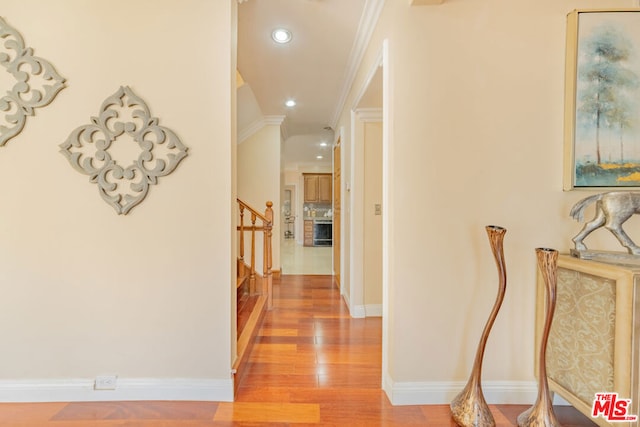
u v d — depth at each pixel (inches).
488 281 67.4
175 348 69.5
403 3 65.5
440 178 66.7
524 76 66.2
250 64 116.6
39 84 66.1
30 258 67.3
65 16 66.1
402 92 66.2
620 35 64.1
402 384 67.8
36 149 66.6
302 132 221.1
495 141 66.6
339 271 170.7
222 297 69.6
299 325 115.2
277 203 192.4
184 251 69.2
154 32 67.6
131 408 66.1
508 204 67.0
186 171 68.7
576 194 66.9
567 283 59.7
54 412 64.6
